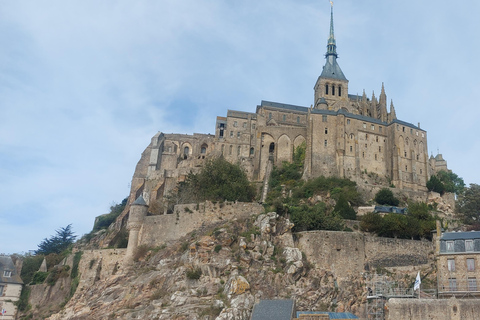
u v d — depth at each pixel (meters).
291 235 91.75
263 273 83.31
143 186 152.75
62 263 109.38
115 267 99.25
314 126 146.62
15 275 111.06
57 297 102.00
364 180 141.75
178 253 92.12
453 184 152.75
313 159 143.00
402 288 80.06
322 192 128.25
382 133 151.12
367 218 100.88
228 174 122.00
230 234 89.75
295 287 82.50
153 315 77.31
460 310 56.75
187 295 80.44
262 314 67.25
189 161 162.62
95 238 136.75
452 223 119.44
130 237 101.88
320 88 180.50
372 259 90.12
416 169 147.88
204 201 105.69
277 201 108.50
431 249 93.12
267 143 157.12
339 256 88.62
